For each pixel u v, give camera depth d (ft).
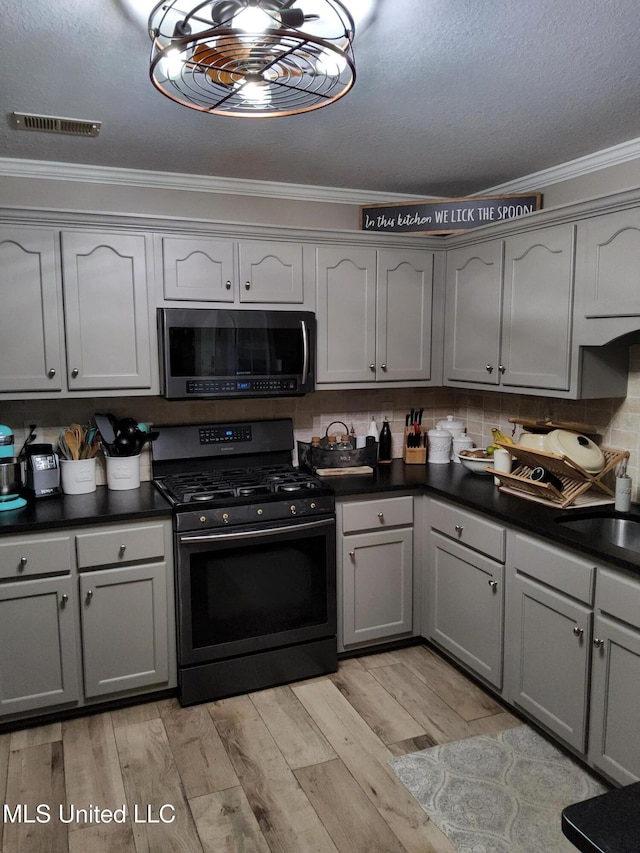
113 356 9.24
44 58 6.12
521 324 9.27
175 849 6.35
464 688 9.30
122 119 7.68
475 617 9.05
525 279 9.14
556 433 8.83
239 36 4.53
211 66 5.41
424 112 7.52
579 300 8.21
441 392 12.63
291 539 9.27
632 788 3.02
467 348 10.59
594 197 7.76
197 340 9.38
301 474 10.47
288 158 9.29
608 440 9.07
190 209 10.27
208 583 8.86
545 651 7.72
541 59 6.22
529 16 5.42
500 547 8.39
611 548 6.77
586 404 9.44
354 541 9.85
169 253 9.34
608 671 6.82
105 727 8.42
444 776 7.39
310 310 10.28
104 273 9.06
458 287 10.76
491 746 7.92
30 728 8.41
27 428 9.73
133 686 8.79
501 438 10.05
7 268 8.58
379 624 10.21
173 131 8.11
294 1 5.04
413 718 8.55
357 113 7.54
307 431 11.56
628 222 7.44
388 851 6.31
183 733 8.27
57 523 8.09
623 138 8.48
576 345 8.29
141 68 6.34
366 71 6.41
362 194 11.19
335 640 9.77
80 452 9.70
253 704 8.96
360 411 11.94
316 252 10.23
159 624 8.84
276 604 9.34
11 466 8.52
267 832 6.56
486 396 11.73
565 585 7.32
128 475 9.80
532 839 6.43
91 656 8.52
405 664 10.03
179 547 8.62
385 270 10.71
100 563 8.42
